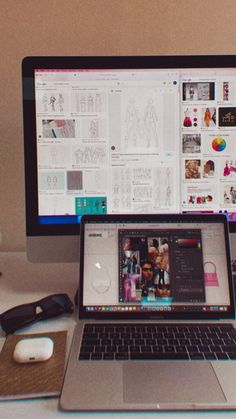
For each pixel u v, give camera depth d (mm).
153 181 679
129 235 615
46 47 848
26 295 685
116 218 622
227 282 590
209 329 535
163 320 570
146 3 838
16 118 872
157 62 651
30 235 667
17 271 814
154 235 615
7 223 913
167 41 851
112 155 672
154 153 673
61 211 672
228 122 667
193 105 664
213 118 666
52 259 674
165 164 676
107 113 663
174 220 624
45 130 658
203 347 484
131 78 655
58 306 599
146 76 656
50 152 663
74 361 453
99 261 601
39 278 773
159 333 522
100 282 591
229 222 683
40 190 667
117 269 599
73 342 499
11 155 886
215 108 664
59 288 718
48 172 666
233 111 664
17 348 461
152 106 664
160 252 607
